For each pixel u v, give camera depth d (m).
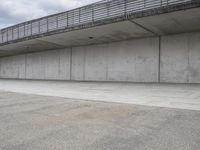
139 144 3.92
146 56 17.78
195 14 11.99
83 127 5.05
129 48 18.80
